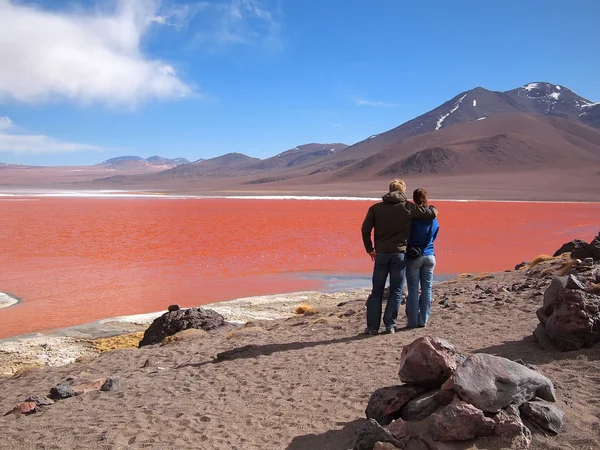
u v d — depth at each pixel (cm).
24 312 1564
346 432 477
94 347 1198
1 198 10206
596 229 4038
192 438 495
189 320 1175
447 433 396
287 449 458
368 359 705
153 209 6906
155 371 775
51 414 596
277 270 2339
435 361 448
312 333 937
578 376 535
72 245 3197
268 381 656
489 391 409
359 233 3950
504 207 7244
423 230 855
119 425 539
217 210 6719
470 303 1028
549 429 414
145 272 2283
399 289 848
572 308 617
